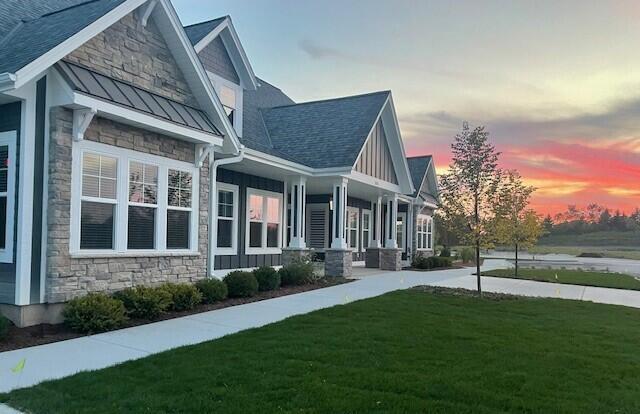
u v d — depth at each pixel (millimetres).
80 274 7516
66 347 6223
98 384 4699
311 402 4242
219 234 13719
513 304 10711
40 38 7461
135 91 8586
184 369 5191
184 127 9164
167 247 9305
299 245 14656
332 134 16344
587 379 5156
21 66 6465
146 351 6090
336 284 13539
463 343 6648
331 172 14844
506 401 4406
